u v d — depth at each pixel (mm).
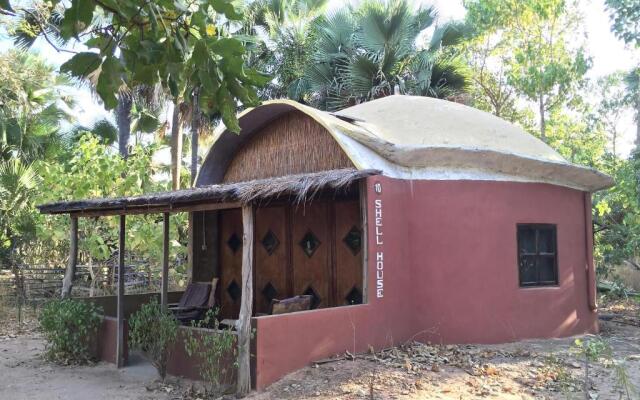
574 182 10562
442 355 8211
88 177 13680
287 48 21672
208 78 3371
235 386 6996
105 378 8312
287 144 11000
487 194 9492
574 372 7605
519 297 9547
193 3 3520
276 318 7109
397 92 12812
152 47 3496
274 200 10391
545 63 15320
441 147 9031
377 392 6566
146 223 13750
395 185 8875
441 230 9141
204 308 10148
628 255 14203
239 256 11266
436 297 9000
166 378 7965
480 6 17047
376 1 18219
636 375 7547
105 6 3328
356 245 9641
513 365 7859
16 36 17266
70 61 3357
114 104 3479
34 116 19469
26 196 16203
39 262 17375
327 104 19391
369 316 8180
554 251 10156
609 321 12266
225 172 12234
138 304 11094
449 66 18578
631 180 13633
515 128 11203
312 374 7168
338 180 7203
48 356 9523
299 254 10500
